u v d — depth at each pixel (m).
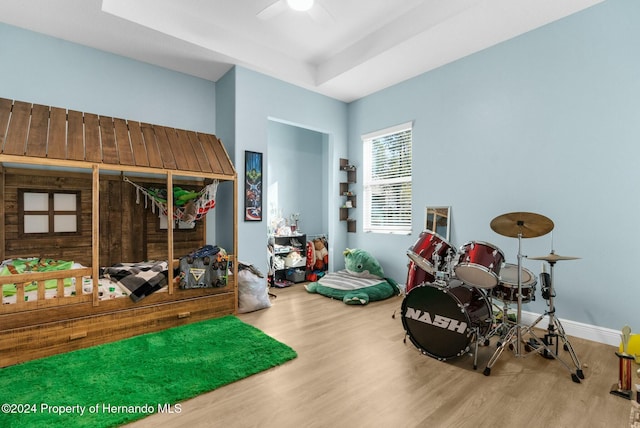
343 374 2.14
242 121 3.91
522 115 3.18
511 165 3.27
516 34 3.17
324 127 4.86
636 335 2.34
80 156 2.55
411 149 4.25
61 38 3.21
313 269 5.37
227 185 3.98
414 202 4.22
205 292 3.16
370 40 3.65
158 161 2.98
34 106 2.79
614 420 1.66
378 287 4.16
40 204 3.12
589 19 2.74
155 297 2.85
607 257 2.67
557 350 2.39
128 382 1.97
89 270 2.52
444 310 2.33
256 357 2.33
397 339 2.77
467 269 2.32
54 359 2.26
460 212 3.71
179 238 3.92
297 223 5.82
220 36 3.50
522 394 1.91
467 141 3.63
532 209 3.12
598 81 2.71
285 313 3.48
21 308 2.26
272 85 4.20
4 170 2.93
